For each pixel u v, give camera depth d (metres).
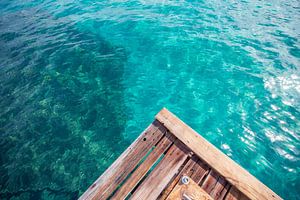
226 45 11.26
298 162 6.77
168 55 11.33
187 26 13.15
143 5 16.39
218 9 14.59
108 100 9.68
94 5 17.64
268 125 7.75
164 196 3.69
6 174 7.32
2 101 9.75
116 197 3.82
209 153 3.91
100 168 7.40
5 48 13.23
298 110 8.02
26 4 19.47
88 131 8.53
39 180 7.15
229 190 3.57
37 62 11.80
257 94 8.76
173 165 3.96
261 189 3.45
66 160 7.65
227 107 8.58
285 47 10.74
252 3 15.03
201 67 10.34
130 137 8.32
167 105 9.11
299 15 13.26
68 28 14.82
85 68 11.29
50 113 9.16
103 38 13.40
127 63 11.43
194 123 8.29
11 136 8.41
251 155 7.12
